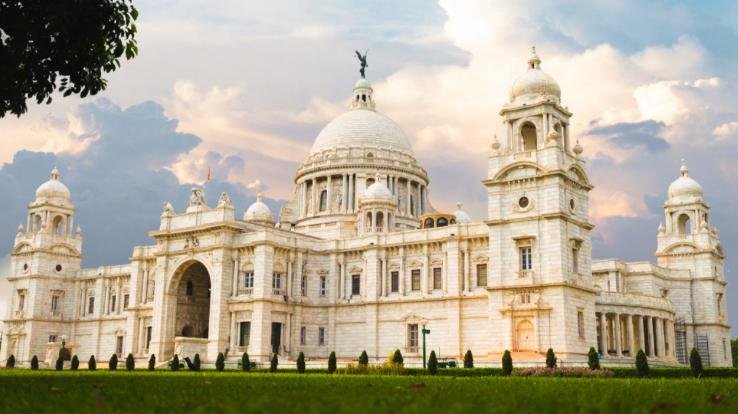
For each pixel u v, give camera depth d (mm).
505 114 100000
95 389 29016
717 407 21672
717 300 132750
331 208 151750
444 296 109938
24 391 28359
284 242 119312
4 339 155625
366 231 135125
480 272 108500
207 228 120000
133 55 43719
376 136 157875
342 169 152625
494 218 97188
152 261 133375
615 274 122000
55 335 153875
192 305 128875
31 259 155125
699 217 135375
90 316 152875
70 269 158125
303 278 122562
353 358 115062
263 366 102375
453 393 27859
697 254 133375
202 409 19391
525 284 92500
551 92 99438
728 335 135000
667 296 129875
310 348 120875
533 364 84750
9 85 41219
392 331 114812
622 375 67688
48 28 39781
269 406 19359
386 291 117188
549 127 96750
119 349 145750
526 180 95500
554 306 90500
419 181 158125
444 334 109375
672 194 139000
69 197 161125
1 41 40312
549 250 92250
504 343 93188
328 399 23531
